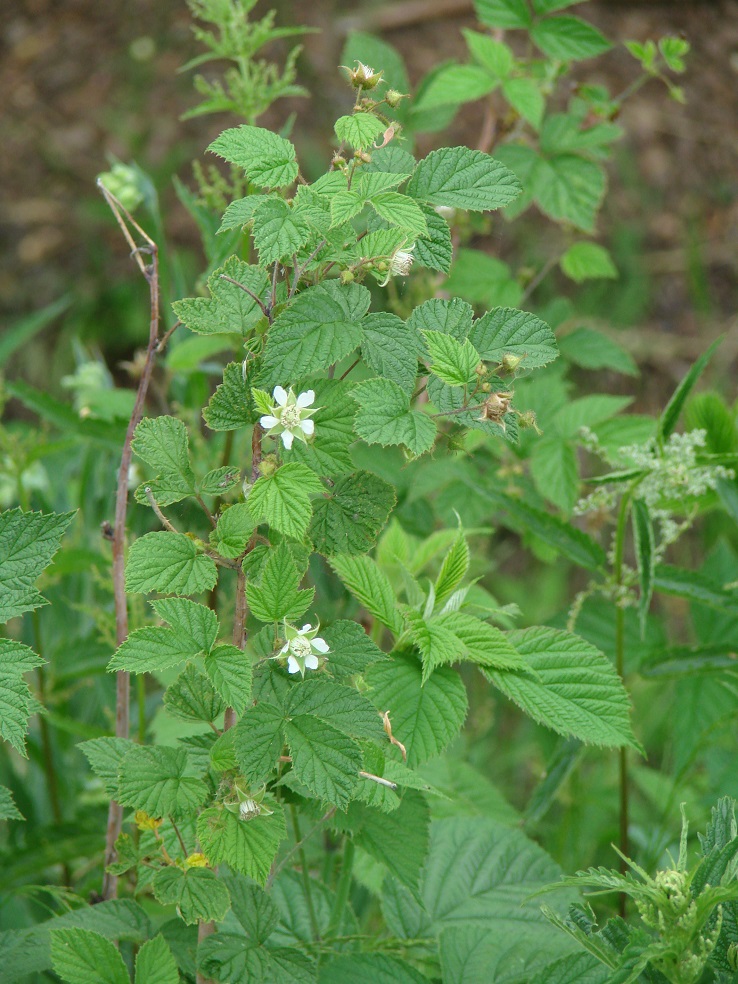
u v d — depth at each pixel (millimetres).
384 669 691
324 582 928
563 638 703
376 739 613
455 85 1007
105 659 957
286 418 604
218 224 921
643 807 1155
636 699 1186
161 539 613
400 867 684
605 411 993
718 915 643
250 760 603
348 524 643
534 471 967
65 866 953
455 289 1096
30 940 696
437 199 644
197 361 947
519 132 1104
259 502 597
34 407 954
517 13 1007
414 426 620
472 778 907
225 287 633
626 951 614
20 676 642
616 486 877
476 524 985
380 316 628
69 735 1058
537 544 1033
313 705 612
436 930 761
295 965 644
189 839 646
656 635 939
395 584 825
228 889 648
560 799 1021
